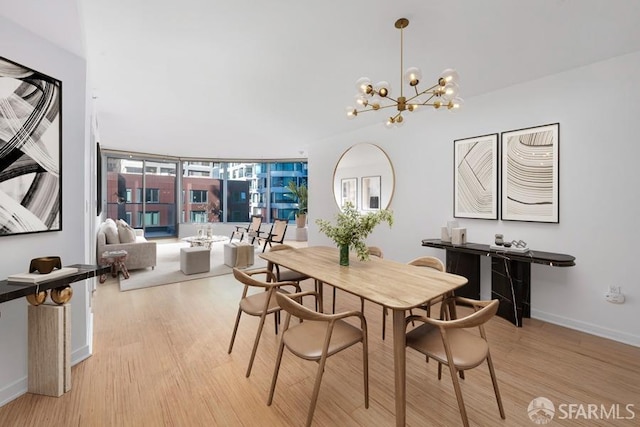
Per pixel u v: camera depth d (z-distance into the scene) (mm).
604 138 2635
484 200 3430
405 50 2580
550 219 2938
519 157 3137
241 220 9234
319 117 4559
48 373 1784
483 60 2703
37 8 1612
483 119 3441
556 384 1976
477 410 1726
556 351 2410
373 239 4754
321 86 3428
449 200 3795
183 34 2354
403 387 1534
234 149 7328
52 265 1716
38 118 1840
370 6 2010
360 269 2307
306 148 7113
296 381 1990
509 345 2510
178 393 1843
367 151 4922
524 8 1989
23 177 1761
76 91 2115
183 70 2996
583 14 2033
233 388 1902
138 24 2213
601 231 2664
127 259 4676
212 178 8984
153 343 2471
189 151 7605
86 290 2254
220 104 4027
